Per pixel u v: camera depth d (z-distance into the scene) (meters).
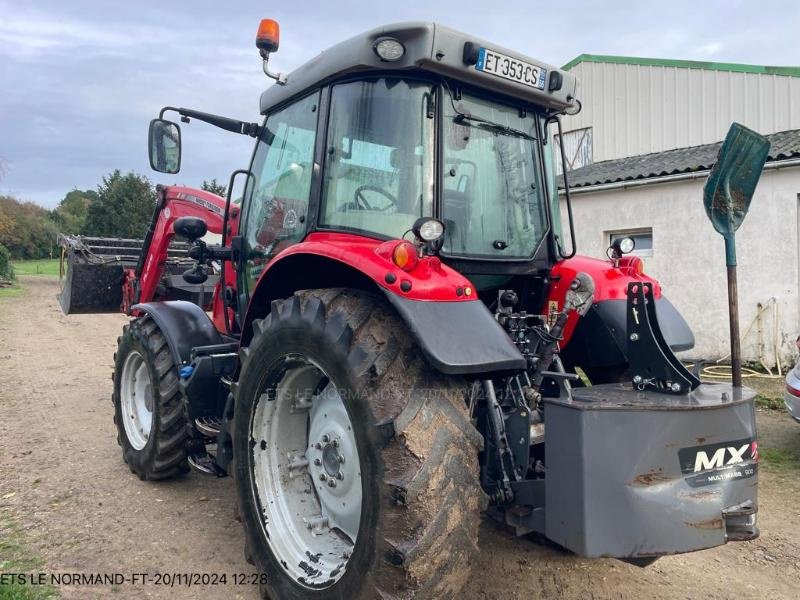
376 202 2.81
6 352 9.87
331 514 2.84
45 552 3.30
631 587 3.06
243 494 2.96
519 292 3.34
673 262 9.73
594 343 3.36
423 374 2.30
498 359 2.22
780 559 3.39
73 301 6.17
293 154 3.38
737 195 2.76
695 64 13.46
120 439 4.60
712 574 3.22
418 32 2.63
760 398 6.99
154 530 3.60
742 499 2.32
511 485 2.48
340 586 2.39
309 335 2.52
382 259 2.37
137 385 4.59
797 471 4.79
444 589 2.18
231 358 3.87
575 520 2.20
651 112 13.98
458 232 2.90
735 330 2.71
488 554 3.34
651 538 2.17
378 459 2.20
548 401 2.29
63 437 5.35
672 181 9.58
